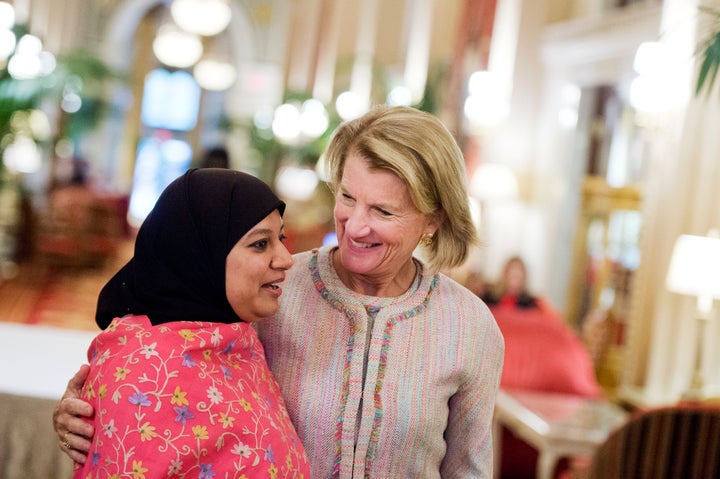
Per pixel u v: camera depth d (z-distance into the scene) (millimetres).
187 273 1540
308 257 1805
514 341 5332
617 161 7461
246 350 1609
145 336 1491
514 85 10016
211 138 19031
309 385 1700
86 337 4293
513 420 4531
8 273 10781
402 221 1627
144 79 20891
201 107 21156
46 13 15516
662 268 5984
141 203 20641
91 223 11891
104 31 17703
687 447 3166
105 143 18938
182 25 15164
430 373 1703
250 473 1471
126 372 1453
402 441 1673
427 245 1772
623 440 3182
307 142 14375
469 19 11242
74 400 1490
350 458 1652
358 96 15961
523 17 10000
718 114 5793
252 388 1564
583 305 7824
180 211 1546
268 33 17656
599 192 7730
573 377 5301
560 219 8820
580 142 8539
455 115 11312
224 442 1464
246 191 1564
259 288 1580
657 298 6043
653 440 3170
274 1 17594
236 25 17578
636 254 6730
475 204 9461
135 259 1591
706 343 5617
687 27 5809
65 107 14664
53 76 13492
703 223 5844
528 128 10000
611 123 7809
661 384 5953
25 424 3066
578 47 8773
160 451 1416
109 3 17672
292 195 13469
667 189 6090
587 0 9359
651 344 6105
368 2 16422
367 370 1676
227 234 1538
